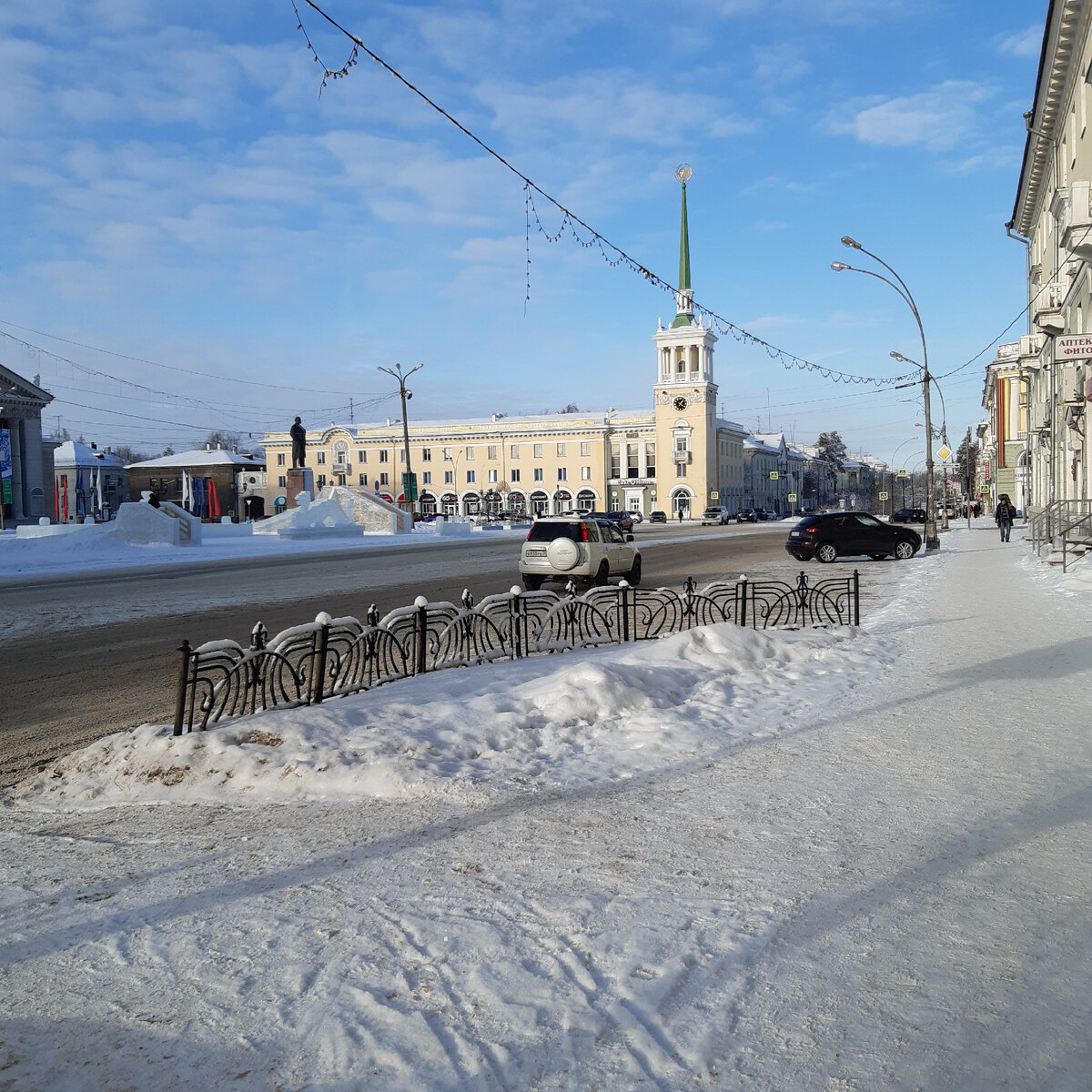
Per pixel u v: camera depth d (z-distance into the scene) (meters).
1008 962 3.22
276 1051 2.76
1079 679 8.23
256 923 3.64
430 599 17.12
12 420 68.06
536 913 3.65
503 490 102.69
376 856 4.35
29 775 6.04
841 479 161.50
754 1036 2.79
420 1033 2.82
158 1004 3.05
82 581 22.64
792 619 14.15
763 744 6.37
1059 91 24.66
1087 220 17.58
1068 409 27.25
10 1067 2.71
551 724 6.69
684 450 97.31
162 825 4.93
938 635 11.32
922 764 5.74
